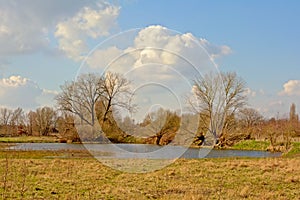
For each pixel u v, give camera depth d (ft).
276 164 53.31
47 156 68.69
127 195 31.37
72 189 33.27
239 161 58.44
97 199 29.63
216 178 41.19
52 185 34.68
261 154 86.99
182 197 30.91
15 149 87.25
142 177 40.55
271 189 35.60
